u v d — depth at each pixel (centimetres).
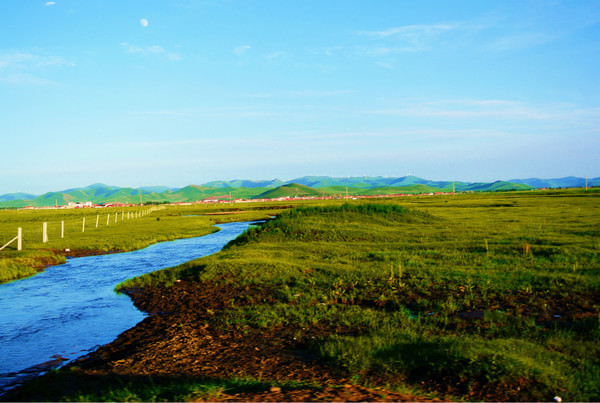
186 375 817
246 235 3119
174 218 7294
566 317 1088
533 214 4550
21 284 1911
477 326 1041
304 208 3966
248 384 719
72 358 1001
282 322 1162
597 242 2138
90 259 2703
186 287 1689
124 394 687
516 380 689
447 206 7281
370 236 2872
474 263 1795
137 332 1173
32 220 7638
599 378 705
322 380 752
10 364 968
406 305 1286
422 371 763
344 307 1273
